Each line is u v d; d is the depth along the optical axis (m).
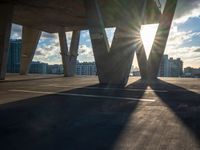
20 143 5.71
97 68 27.00
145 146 5.45
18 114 9.33
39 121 8.10
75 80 36.69
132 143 5.67
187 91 18.73
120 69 25.70
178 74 129.50
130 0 24.20
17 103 12.25
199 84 27.50
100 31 25.69
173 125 7.53
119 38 25.06
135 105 11.73
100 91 18.62
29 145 5.55
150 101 13.11
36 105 11.62
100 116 8.95
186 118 8.61
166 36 37.66
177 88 21.61
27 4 37.59
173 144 5.60
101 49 26.11
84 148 5.32
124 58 25.28
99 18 25.58
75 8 40.41
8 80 33.72
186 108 10.84
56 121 8.12
